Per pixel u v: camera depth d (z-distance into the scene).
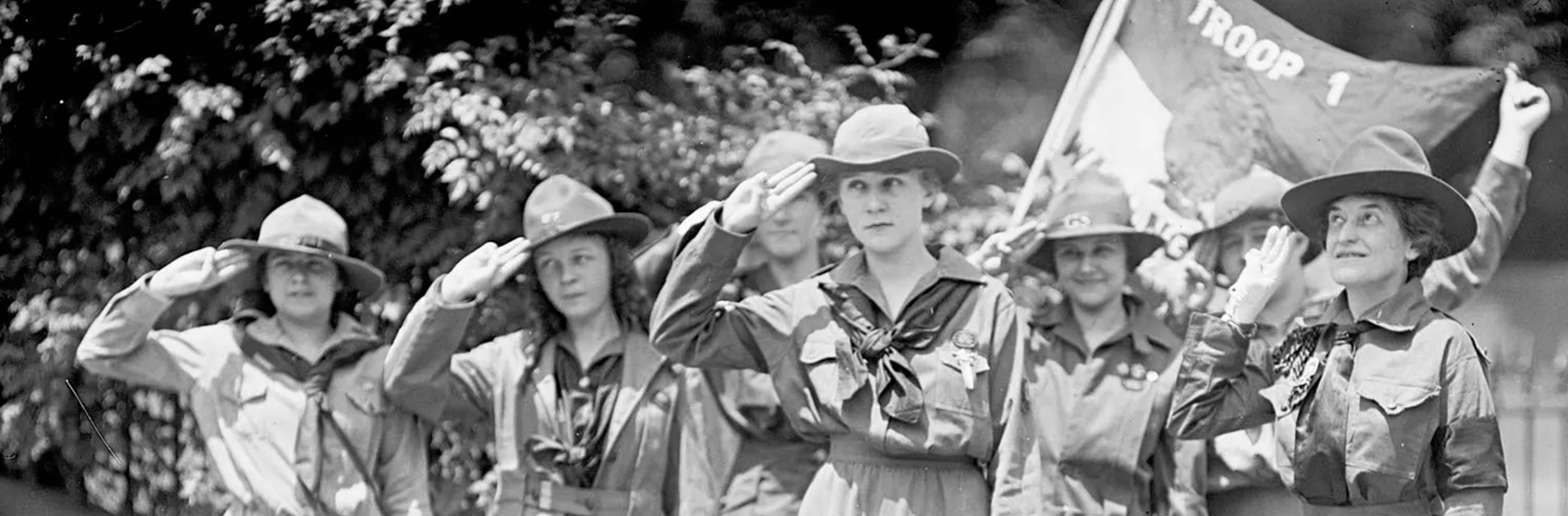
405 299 8.76
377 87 8.61
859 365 5.52
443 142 8.48
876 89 9.78
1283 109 7.91
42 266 9.34
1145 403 6.52
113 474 9.23
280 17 8.83
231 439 6.39
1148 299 7.39
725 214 5.55
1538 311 11.55
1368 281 5.06
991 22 10.78
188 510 9.12
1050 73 10.71
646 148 8.58
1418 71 7.83
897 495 5.51
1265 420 5.30
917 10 10.71
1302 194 5.19
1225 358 5.23
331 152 8.95
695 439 6.25
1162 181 7.92
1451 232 5.15
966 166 10.13
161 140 8.98
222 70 9.05
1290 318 6.55
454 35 9.02
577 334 6.43
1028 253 6.85
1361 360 5.04
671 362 6.34
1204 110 7.98
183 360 6.46
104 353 6.38
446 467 8.41
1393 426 4.91
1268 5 11.77
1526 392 10.95
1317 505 5.12
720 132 8.82
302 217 6.47
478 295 6.37
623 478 6.29
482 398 6.45
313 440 6.34
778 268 6.47
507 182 8.55
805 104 9.02
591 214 6.34
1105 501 6.50
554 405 6.32
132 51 9.14
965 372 5.49
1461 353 4.94
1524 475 10.67
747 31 9.97
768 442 6.25
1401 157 5.09
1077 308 6.69
